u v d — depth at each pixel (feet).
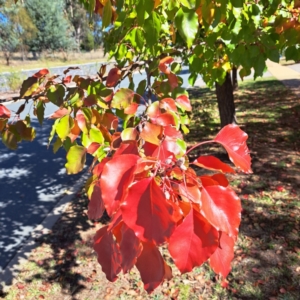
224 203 2.14
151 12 4.38
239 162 2.66
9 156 23.88
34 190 17.62
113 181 2.21
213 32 6.61
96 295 9.82
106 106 4.79
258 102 35.96
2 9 82.58
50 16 109.29
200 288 9.56
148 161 2.32
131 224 1.98
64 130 4.43
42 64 95.20
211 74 8.54
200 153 19.99
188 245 2.00
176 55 8.15
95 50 136.26
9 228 13.89
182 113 5.45
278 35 7.26
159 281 2.31
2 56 102.12
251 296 9.06
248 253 10.68
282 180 15.46
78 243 12.42
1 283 10.64
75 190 17.24
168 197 2.20
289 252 10.50
